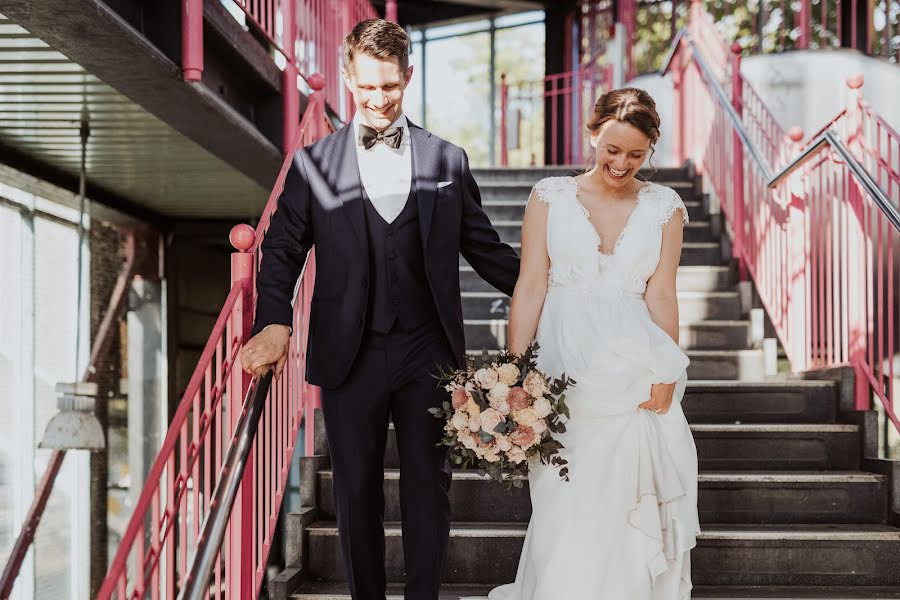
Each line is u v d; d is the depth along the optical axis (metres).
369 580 2.37
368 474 2.35
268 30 4.73
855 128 4.13
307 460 3.29
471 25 12.20
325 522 3.22
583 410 2.31
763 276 4.79
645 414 2.34
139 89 3.94
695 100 6.42
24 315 5.61
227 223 7.45
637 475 2.30
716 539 3.03
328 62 6.14
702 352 4.44
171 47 3.78
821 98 7.18
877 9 8.12
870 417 3.54
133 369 7.12
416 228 2.38
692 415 3.87
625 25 9.53
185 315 7.44
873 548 3.03
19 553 5.31
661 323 2.40
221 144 4.91
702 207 6.01
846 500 3.28
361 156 2.43
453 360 2.40
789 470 3.52
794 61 7.30
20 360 5.55
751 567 3.04
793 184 4.35
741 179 5.22
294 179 2.43
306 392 3.51
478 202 2.58
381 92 2.29
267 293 2.32
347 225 2.36
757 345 4.64
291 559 3.03
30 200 5.69
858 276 3.78
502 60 12.00
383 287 2.36
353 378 2.35
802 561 3.04
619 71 8.90
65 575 5.93
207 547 1.86
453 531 3.06
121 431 6.90
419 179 2.41
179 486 2.22
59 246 6.04
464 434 2.19
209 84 4.36
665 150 8.16
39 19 3.13
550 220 2.41
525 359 2.23
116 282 6.84
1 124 4.64
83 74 3.86
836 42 8.63
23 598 5.44
